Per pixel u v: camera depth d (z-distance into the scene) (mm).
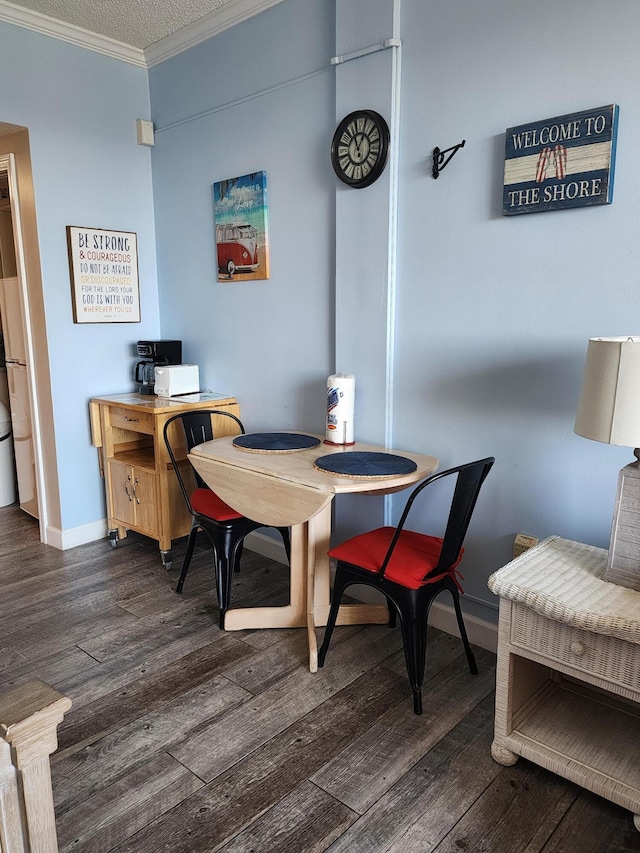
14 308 3432
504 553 2273
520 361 2131
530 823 1570
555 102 1935
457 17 2123
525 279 2078
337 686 2137
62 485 3342
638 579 1595
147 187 3580
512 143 2004
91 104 3248
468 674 2203
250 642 2424
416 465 2229
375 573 2020
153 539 3551
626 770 1591
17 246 3229
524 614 1641
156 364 3441
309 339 2895
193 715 1983
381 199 2406
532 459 2148
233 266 3174
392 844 1508
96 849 1491
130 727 1928
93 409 3340
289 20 2719
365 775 1727
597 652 1518
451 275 2277
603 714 1828
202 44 3133
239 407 3340
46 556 3281
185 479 3209
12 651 2357
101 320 3406
